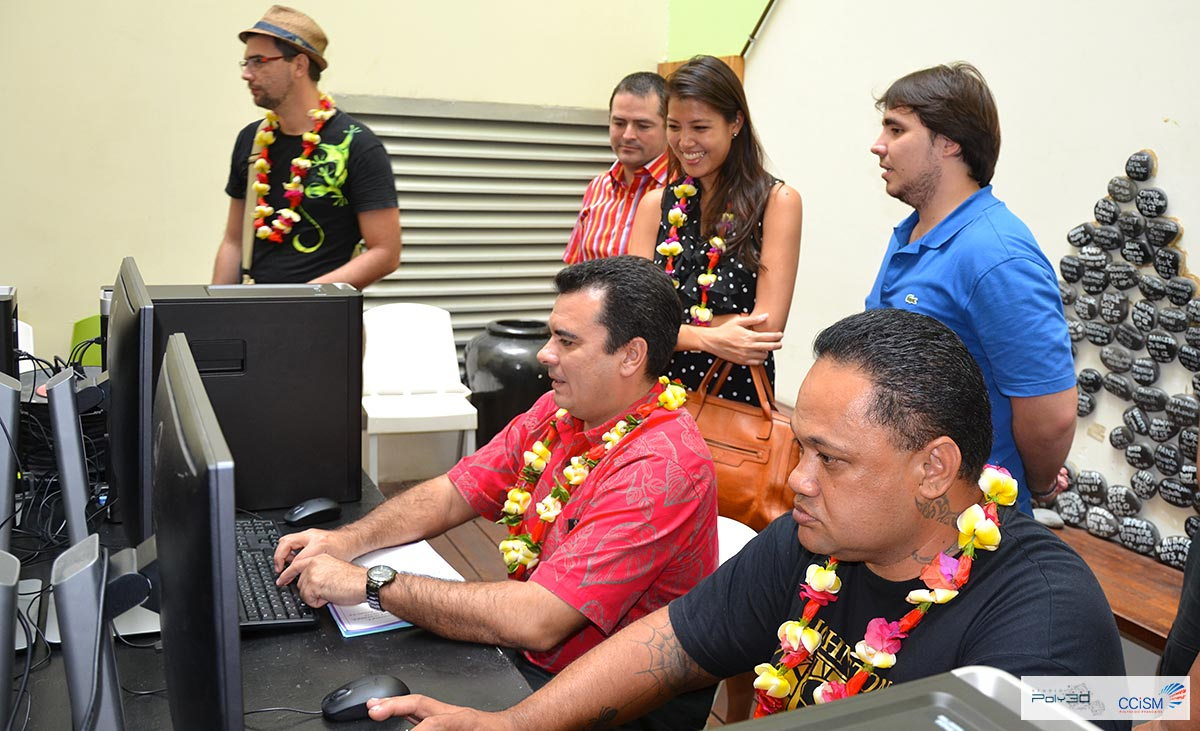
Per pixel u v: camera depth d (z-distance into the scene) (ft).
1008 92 10.27
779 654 4.21
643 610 5.45
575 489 5.70
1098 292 9.24
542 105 14.60
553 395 6.21
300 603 5.16
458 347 14.84
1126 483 9.18
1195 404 8.46
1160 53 8.67
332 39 13.15
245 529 6.10
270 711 4.26
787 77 13.47
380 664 4.73
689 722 5.65
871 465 3.55
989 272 6.03
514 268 15.03
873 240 12.23
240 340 6.33
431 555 5.95
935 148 6.28
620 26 14.97
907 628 3.77
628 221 10.42
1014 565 3.72
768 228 7.79
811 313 13.41
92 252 12.40
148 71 12.25
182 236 12.83
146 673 4.47
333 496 6.77
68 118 11.98
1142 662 8.09
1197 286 8.45
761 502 7.32
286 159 9.27
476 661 4.80
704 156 7.70
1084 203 9.49
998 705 1.92
